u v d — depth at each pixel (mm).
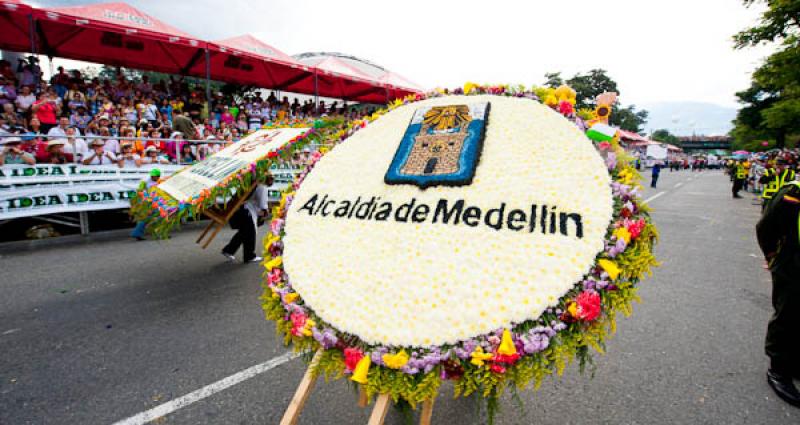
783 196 2637
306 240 2137
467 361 1471
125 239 7023
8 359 3115
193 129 9398
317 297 1802
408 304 1627
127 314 3982
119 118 9445
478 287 1602
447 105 2482
